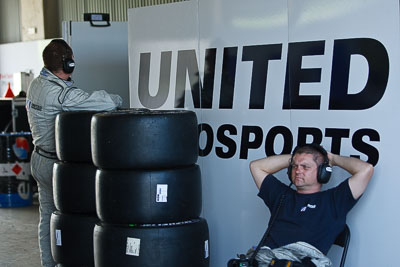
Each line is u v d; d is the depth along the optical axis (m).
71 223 4.26
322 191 3.43
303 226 3.33
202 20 4.29
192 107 4.39
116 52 6.63
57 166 4.34
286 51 3.84
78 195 4.22
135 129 3.58
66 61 4.57
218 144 4.24
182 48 4.43
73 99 4.51
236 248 4.19
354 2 3.51
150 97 4.67
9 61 12.41
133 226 3.63
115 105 4.55
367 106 3.47
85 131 4.19
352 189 3.29
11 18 14.29
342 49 3.57
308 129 3.74
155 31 4.60
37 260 5.74
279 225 3.41
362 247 3.51
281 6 3.85
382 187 3.43
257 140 4.01
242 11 4.06
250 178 4.07
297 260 3.25
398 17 3.34
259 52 3.97
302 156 3.36
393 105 3.37
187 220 3.71
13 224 7.43
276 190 3.54
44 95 4.56
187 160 3.70
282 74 3.86
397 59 3.35
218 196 4.27
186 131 3.68
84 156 4.21
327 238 3.30
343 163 3.38
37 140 4.70
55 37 13.09
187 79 4.41
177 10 4.44
